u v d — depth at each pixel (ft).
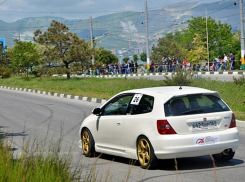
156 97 42.52
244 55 211.82
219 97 43.50
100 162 48.16
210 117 41.47
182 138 40.29
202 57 329.93
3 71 294.46
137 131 43.06
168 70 255.09
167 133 40.50
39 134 70.18
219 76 184.85
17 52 271.28
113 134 46.62
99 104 118.73
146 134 41.81
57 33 227.20
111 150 47.34
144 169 42.75
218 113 41.88
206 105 42.09
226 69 220.43
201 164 44.65
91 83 187.93
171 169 42.83
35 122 86.43
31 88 196.03
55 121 86.74
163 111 41.16
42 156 35.94
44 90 177.78
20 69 301.43
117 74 279.28
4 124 84.94
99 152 50.49
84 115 94.99
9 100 143.54
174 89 43.98
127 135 44.55
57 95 156.25
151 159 41.42
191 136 40.52
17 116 98.27
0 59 324.80
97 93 145.79
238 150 51.78
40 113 102.63
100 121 48.78
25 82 234.99
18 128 78.48
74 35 227.40
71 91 160.86
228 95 103.55
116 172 42.70
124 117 45.16
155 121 41.19
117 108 47.14
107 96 132.05
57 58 225.56
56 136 67.72
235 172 40.88
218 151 41.65
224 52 366.63
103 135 48.34
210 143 41.04
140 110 43.65
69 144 60.08
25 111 108.37
